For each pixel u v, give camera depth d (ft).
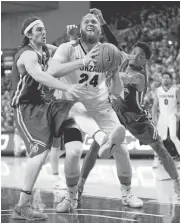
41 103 15.80
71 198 16.42
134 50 18.63
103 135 14.93
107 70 15.51
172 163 18.71
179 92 32.91
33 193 20.74
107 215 15.51
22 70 15.30
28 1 54.39
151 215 15.44
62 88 14.69
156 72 49.39
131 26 56.13
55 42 56.75
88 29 16.16
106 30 18.81
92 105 16.62
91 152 17.92
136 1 55.98
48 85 14.79
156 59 52.34
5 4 54.08
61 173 28.14
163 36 54.29
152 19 55.31
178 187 18.86
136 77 18.33
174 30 53.98
